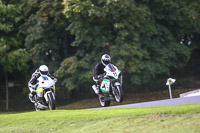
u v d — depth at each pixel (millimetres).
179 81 122875
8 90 116500
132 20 85375
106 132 26031
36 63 101312
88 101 99500
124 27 86125
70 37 103812
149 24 90375
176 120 26359
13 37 101062
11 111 100500
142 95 105438
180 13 97812
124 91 111812
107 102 48219
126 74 92875
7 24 98250
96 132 26531
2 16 98438
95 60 88938
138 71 85938
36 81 45531
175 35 107812
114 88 44188
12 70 99812
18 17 97500
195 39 123938
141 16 84938
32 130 30469
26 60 95625
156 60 92938
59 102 106688
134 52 84000
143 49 93438
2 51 94062
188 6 101250
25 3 100812
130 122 28125
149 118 28516
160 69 92188
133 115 30562
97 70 46188
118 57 85250
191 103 37188
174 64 100062
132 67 84812
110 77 44531
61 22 91375
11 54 95875
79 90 106812
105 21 86250
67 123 31484
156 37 97438
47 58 98250
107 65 45188
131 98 102000
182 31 103875
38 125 32094
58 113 37469
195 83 122375
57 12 89375
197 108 29656
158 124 25984
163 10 98125
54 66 96938
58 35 100812
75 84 89500
